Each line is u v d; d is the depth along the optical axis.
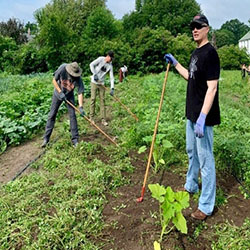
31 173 4.76
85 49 19.42
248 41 63.12
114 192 4.07
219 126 6.48
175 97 8.58
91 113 7.30
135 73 19.44
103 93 7.21
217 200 3.85
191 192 3.98
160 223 3.39
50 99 8.77
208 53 3.16
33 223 3.41
